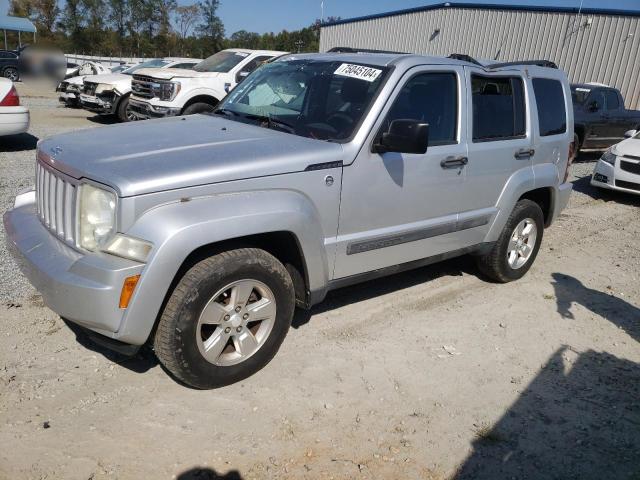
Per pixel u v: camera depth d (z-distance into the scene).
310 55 4.69
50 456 2.74
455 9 22.67
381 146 3.78
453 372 3.83
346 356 3.89
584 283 5.73
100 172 2.97
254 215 3.14
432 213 4.34
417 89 4.12
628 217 8.77
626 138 10.48
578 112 13.28
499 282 5.51
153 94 10.94
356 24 27.44
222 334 3.26
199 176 3.03
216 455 2.85
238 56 11.73
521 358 4.10
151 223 2.87
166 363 3.14
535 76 5.27
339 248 3.74
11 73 26.77
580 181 11.36
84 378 3.37
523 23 20.97
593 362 4.12
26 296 4.29
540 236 5.58
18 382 3.27
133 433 2.95
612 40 19.02
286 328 3.56
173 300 3.04
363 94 3.89
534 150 5.17
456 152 4.35
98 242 2.99
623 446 3.20
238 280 3.21
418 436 3.14
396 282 5.33
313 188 3.48
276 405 3.28
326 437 3.06
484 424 3.30
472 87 4.54
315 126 3.87
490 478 2.88
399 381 3.65
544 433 3.27
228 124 4.02
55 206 3.31
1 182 7.28
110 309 2.84
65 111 16.78
